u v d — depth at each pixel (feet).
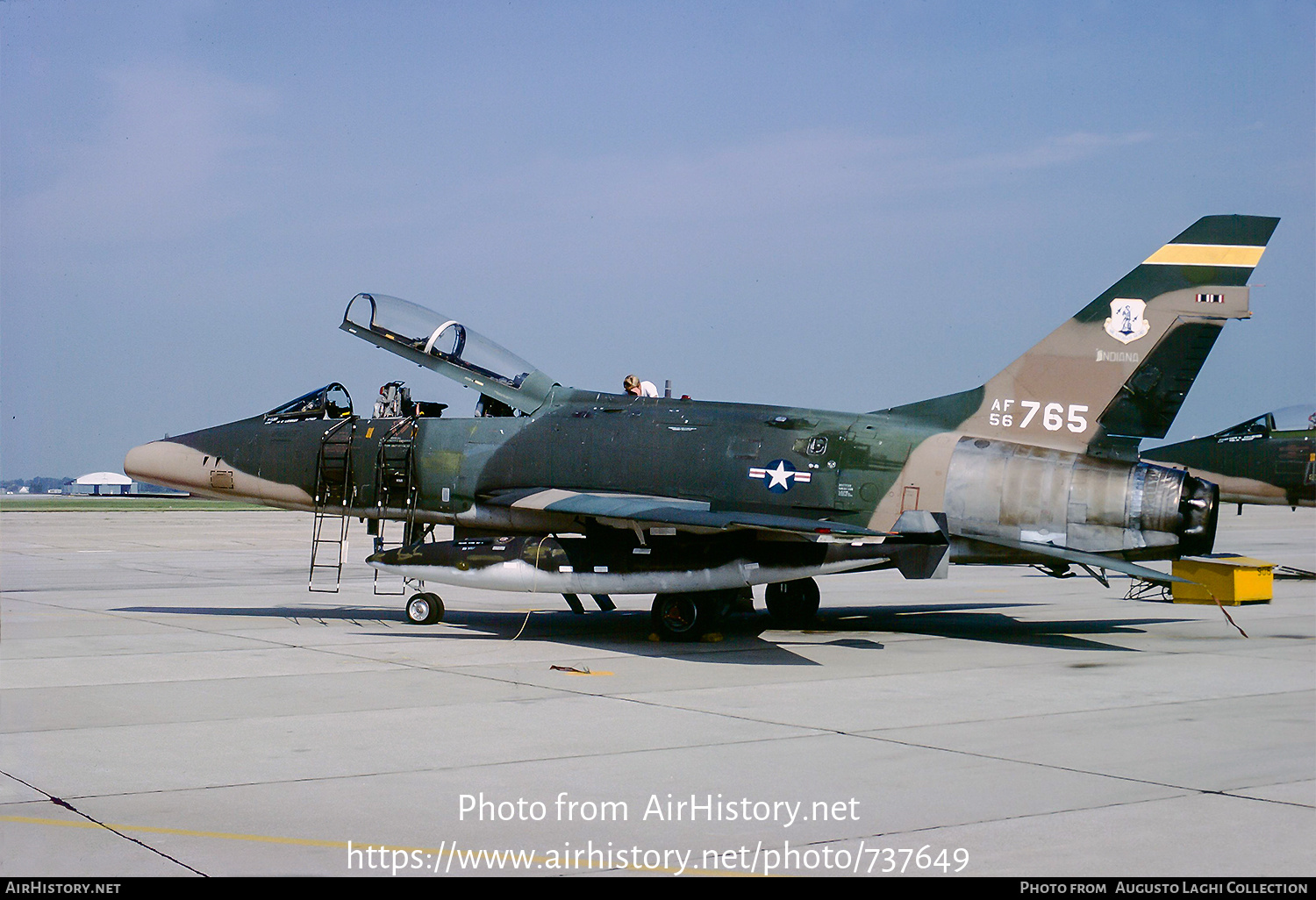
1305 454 78.74
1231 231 43.45
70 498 383.45
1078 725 28.50
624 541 46.29
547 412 51.70
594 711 30.30
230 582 73.77
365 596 64.64
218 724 28.63
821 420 47.60
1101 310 44.70
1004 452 44.52
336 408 55.57
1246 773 23.59
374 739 26.76
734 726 28.32
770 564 45.24
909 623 53.01
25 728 28.12
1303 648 43.78
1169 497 42.04
